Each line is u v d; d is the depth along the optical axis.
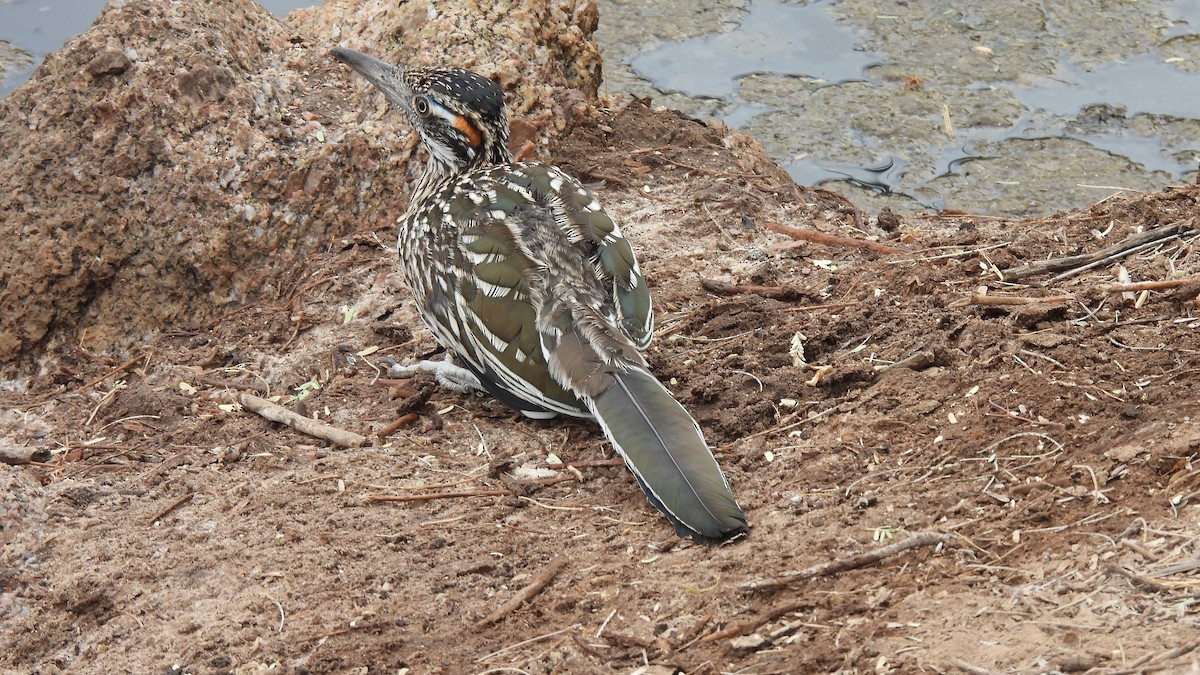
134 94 13.27
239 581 9.32
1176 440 8.62
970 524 8.49
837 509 9.01
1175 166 17.67
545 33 15.49
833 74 20.16
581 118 15.40
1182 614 7.05
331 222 13.74
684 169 15.15
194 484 10.52
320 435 10.96
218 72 13.68
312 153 13.72
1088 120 18.78
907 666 7.28
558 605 8.57
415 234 11.14
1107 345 10.06
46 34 20.73
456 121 12.03
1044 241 12.21
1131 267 11.19
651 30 21.34
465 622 8.61
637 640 8.08
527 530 9.52
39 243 12.93
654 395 9.41
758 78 20.06
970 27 21.12
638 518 9.47
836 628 7.83
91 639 9.09
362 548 9.49
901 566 8.24
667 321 11.97
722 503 8.81
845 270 12.42
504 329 10.10
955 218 14.36
